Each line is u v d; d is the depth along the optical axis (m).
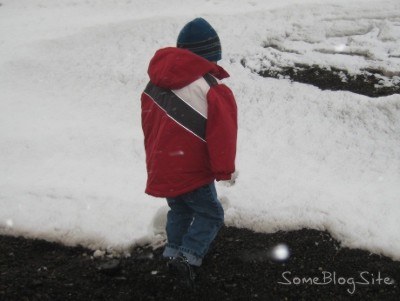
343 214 3.48
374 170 3.96
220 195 3.73
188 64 2.67
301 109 4.62
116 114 4.99
